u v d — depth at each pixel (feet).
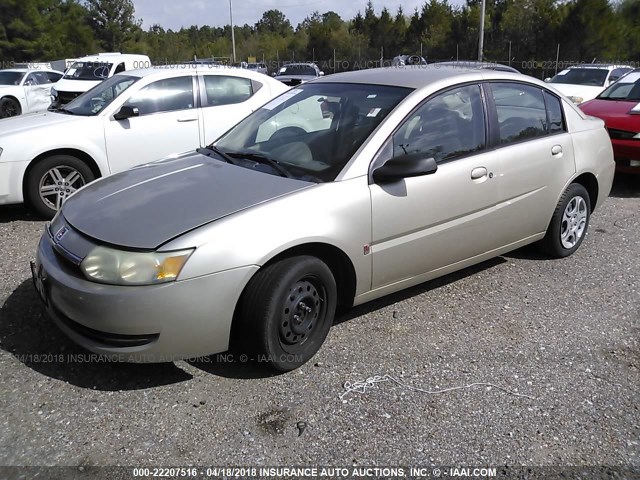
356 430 9.47
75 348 11.62
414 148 12.42
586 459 8.95
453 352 11.79
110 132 21.25
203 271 9.69
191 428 9.48
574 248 16.96
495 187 13.78
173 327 9.70
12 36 151.64
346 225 11.17
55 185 20.47
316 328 11.34
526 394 10.46
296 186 11.18
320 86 14.46
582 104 28.76
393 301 13.99
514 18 125.49
